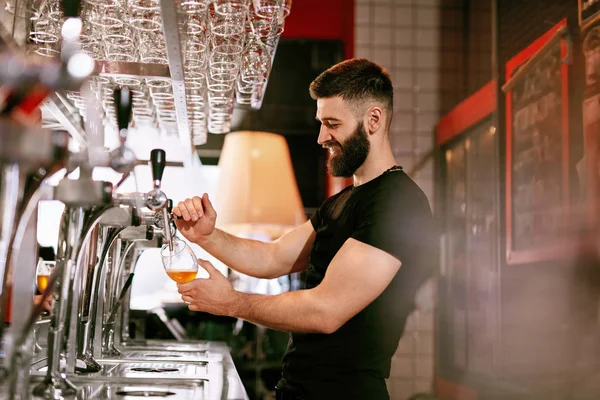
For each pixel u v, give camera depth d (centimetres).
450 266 389
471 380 344
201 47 163
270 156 369
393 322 160
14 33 143
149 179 331
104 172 214
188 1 146
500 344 296
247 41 179
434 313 394
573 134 223
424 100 414
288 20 399
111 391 127
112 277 193
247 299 161
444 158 405
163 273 341
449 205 397
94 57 167
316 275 176
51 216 270
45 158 80
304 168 394
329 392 158
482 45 416
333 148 175
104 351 191
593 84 207
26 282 143
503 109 298
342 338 158
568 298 228
